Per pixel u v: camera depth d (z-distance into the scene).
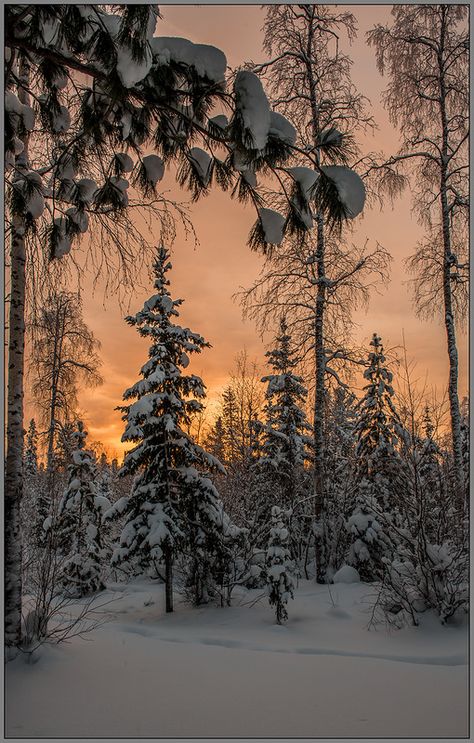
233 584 9.70
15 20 3.04
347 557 12.13
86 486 12.88
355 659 5.70
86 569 11.77
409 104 11.98
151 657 5.65
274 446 15.59
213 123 3.54
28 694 4.22
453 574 7.41
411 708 4.12
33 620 5.51
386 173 11.46
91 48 3.03
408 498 8.27
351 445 16.16
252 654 5.94
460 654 5.73
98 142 3.93
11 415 5.27
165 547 9.48
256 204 3.86
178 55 3.16
